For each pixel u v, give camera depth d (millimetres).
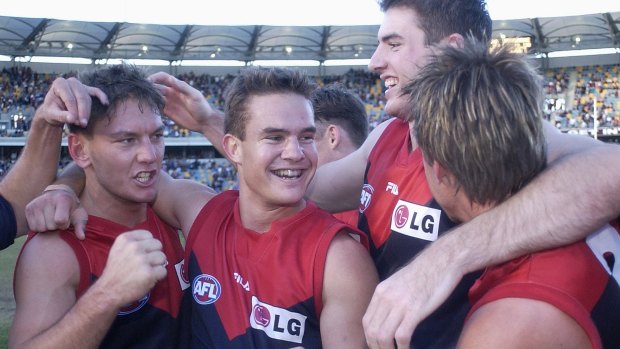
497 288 1499
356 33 31344
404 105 2475
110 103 2188
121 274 1864
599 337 1430
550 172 1610
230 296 2117
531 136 1537
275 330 2014
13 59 31484
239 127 2100
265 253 2107
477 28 2447
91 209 2328
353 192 2943
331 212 3090
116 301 1869
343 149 3729
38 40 30156
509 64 1559
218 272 2184
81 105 2086
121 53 32156
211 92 32688
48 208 2158
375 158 2641
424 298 1544
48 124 2254
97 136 2209
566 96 30641
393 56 2467
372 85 33031
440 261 1604
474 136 1514
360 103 3887
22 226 2354
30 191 2350
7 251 11992
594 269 1528
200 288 2209
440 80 1601
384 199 2479
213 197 2404
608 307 1512
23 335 1983
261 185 2074
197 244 2297
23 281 2088
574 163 1607
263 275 2082
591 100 30078
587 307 1465
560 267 1493
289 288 2027
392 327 1524
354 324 1936
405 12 2418
